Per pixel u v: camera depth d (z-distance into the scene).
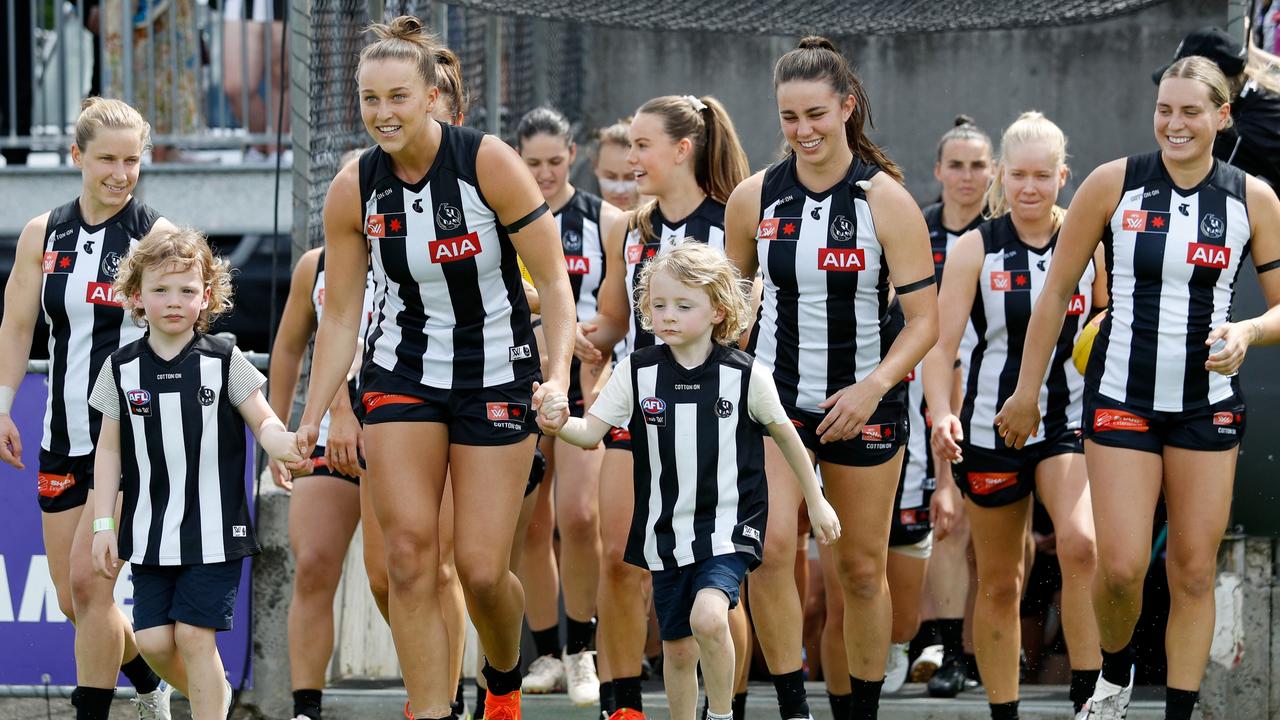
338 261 13.20
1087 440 14.09
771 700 16.97
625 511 14.88
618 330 16.56
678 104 15.88
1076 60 30.09
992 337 15.91
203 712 13.38
